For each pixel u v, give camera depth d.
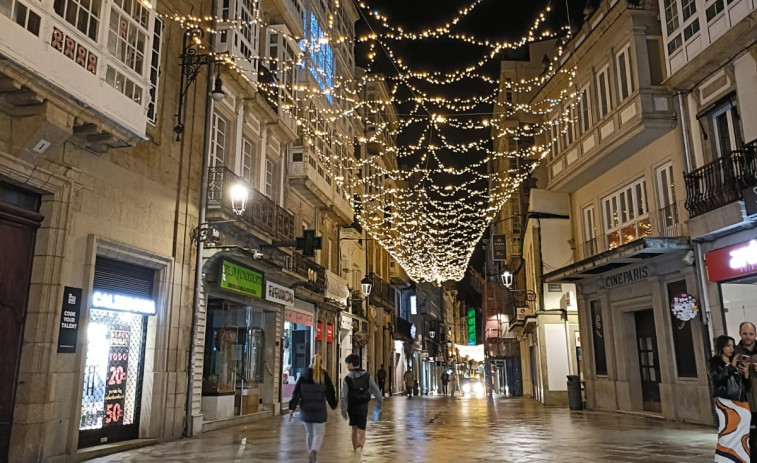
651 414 15.05
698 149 13.28
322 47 22.55
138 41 9.69
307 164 19.42
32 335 8.27
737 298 12.29
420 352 48.41
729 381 5.71
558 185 19.14
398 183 41.06
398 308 41.69
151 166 11.24
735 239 12.06
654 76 14.56
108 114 8.63
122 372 10.51
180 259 12.02
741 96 11.83
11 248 8.16
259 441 10.78
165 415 11.13
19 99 7.62
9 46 6.87
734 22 11.48
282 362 17.53
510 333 35.78
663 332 14.46
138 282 10.99
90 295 9.24
